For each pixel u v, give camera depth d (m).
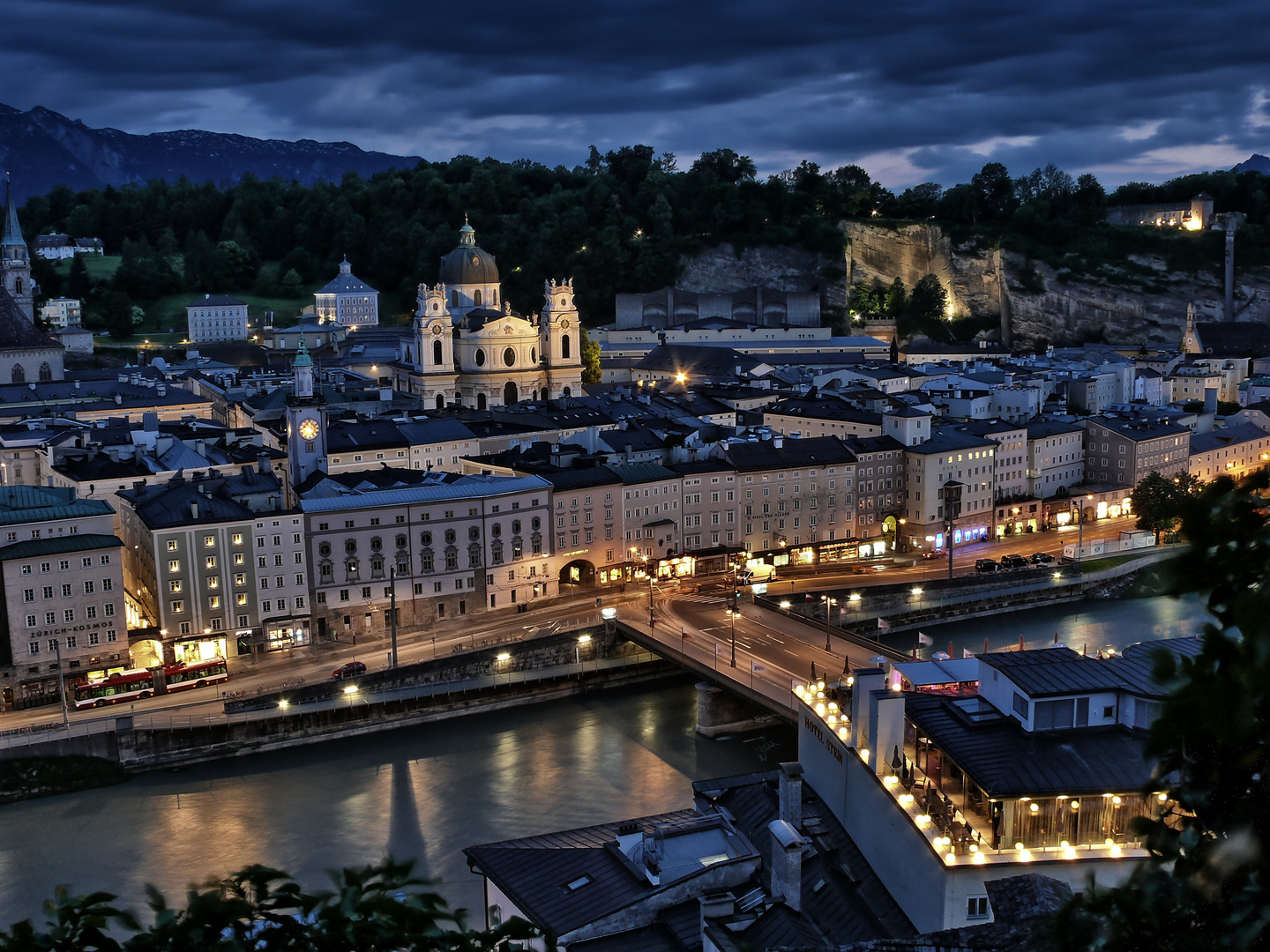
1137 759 83.12
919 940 62.78
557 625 192.88
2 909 119.75
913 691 104.00
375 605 193.50
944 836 81.75
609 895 81.50
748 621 189.25
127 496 196.50
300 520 185.88
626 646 189.25
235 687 169.62
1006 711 90.00
